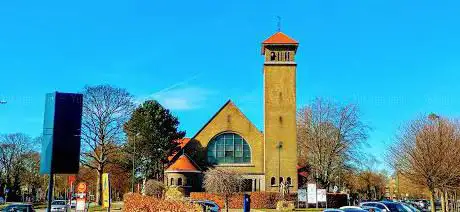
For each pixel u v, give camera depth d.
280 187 66.25
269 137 68.50
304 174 80.69
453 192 51.19
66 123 13.23
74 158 13.21
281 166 67.75
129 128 79.88
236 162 70.62
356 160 76.69
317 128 78.94
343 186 91.12
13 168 102.31
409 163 45.31
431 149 43.03
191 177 68.81
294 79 69.50
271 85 69.44
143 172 82.19
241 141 71.31
